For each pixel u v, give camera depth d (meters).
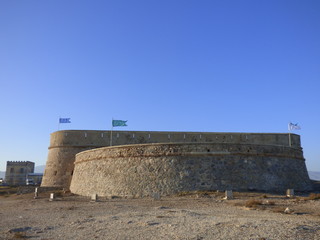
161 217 14.80
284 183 29.39
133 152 30.34
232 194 23.72
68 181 43.16
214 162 28.06
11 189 51.56
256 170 28.38
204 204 20.55
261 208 17.78
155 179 28.23
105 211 18.42
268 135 45.09
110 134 44.47
